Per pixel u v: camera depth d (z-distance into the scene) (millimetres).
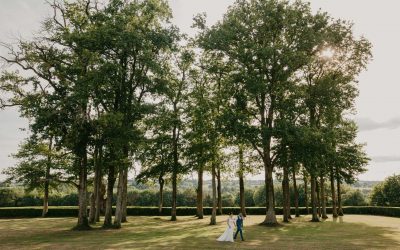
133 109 33281
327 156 32938
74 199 74938
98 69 29703
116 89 32438
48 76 30609
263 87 30859
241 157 43938
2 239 24031
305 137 29891
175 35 33344
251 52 32062
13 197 69562
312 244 21078
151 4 33094
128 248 19203
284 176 42094
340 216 54219
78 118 29625
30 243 21750
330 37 33625
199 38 34625
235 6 35094
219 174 53312
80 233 28031
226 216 52625
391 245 20641
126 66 33625
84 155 31562
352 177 47750
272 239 23625
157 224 37719
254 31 34656
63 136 30016
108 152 34156
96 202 41281
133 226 35156
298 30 34188
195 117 38688
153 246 20016
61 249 19031
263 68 33125
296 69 34375
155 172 44594
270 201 35344
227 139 36531
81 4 33344
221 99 35906
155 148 43719
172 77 42625
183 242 21906
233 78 33750
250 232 28344
